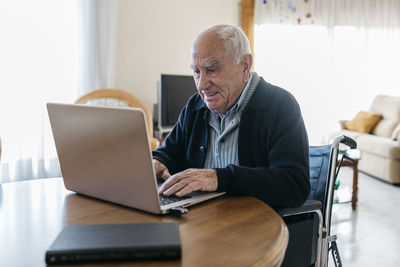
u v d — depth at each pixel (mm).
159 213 792
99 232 624
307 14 4812
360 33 5125
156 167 1208
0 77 2967
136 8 3695
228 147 1264
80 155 878
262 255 601
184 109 1447
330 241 1177
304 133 1163
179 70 4008
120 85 3699
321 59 4988
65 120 856
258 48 4676
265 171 1010
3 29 2961
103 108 760
